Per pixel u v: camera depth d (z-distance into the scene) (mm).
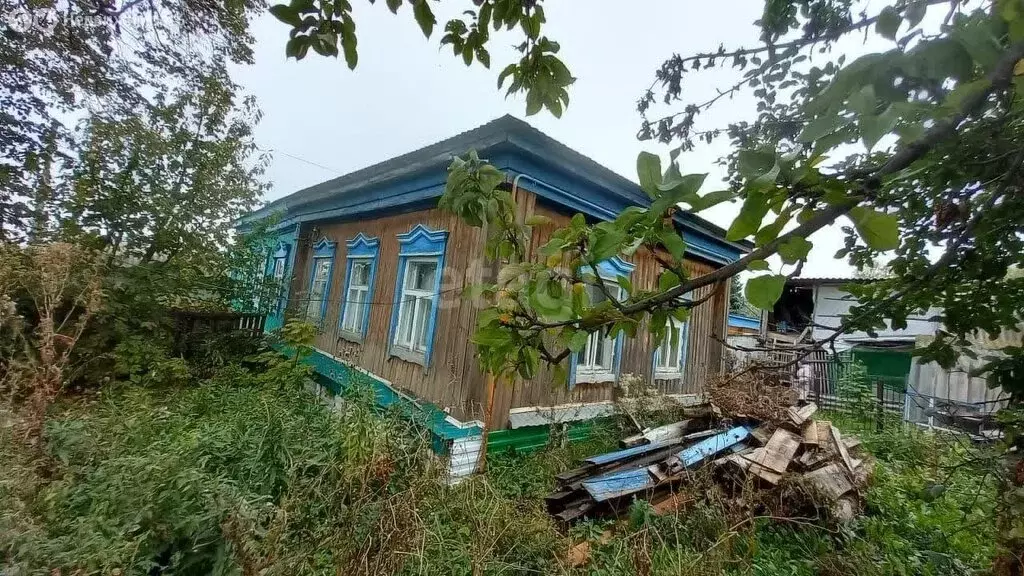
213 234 6852
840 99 546
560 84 1255
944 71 492
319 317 7191
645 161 666
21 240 5504
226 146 6949
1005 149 963
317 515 2562
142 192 6164
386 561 2148
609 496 3145
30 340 4156
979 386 7293
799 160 612
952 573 2623
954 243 1401
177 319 6820
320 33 1134
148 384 5086
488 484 2824
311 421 3611
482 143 3980
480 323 1055
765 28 1585
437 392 4387
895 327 1772
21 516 1955
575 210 4746
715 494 3041
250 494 2449
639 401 4980
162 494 2195
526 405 4457
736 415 4422
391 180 5477
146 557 2043
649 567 2273
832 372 8852
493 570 2338
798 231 606
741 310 14602
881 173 607
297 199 8117
